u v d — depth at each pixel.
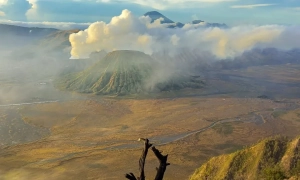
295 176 39.88
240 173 48.12
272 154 48.19
